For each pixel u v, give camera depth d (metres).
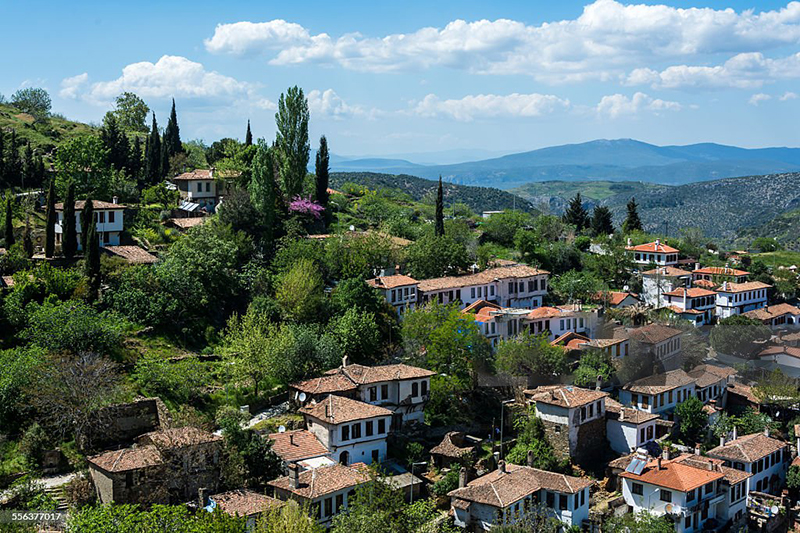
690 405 95.88
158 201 140.25
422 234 151.62
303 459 73.25
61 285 91.12
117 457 64.31
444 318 98.44
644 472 78.06
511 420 91.94
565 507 72.62
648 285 147.25
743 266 172.25
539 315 114.12
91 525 51.75
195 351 93.06
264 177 127.50
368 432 78.75
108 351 84.12
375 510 62.03
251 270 109.88
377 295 106.62
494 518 69.12
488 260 146.00
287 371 87.44
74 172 132.00
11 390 71.69
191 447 66.25
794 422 99.00
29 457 68.06
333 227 147.25
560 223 179.00
